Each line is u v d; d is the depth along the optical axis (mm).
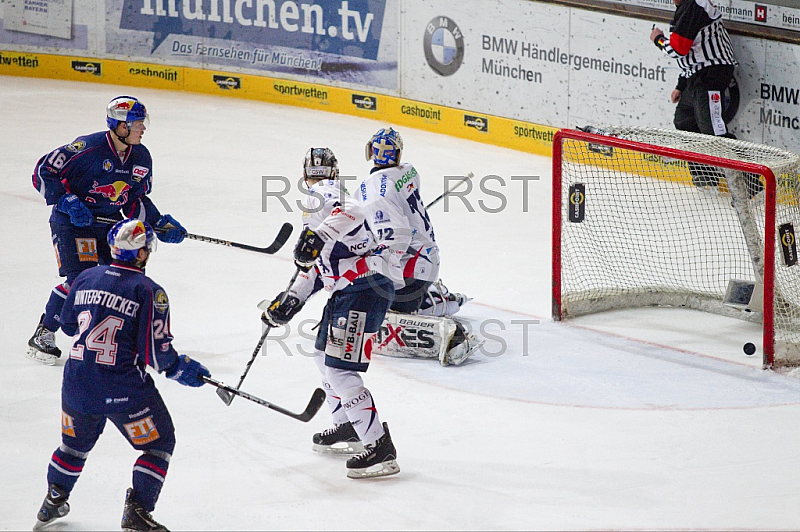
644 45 39531
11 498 17125
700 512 16656
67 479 15922
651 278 28297
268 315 18359
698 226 32312
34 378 22078
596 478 17828
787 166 23531
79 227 21984
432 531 16047
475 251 32094
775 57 36312
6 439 19266
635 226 32375
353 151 43656
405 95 48000
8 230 33250
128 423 15555
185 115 49500
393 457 17781
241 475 17938
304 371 22625
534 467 18250
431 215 35969
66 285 22250
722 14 37500
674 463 18406
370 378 22297
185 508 16719
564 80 42344
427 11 46094
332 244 17688
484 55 44719
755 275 25797
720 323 26125
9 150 42500
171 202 36781
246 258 30812
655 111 39906
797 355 22953
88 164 21609
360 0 48188
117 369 15312
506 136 44812
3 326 25047
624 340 24844
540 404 20984
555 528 16141
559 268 25969
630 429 19797
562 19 41750
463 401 21109
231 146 44406
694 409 20719
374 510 16719
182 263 30172
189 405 20812
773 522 16328
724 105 38062
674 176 33344
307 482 17734
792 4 35438
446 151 44062
